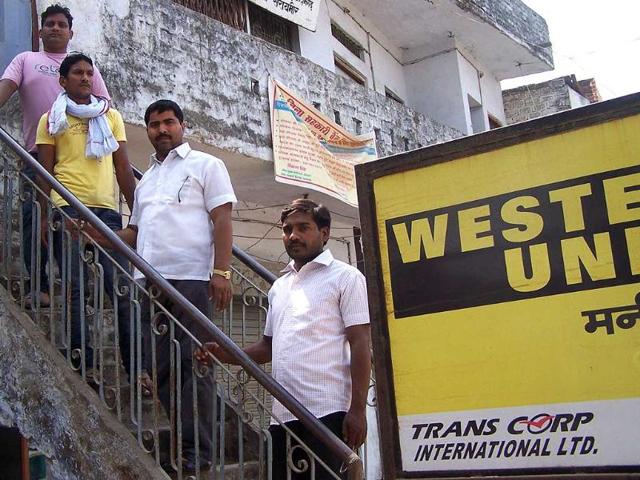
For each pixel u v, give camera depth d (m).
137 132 7.09
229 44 8.24
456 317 2.05
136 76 7.02
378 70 13.33
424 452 2.03
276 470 3.35
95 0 6.74
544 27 15.64
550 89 17.84
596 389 1.84
